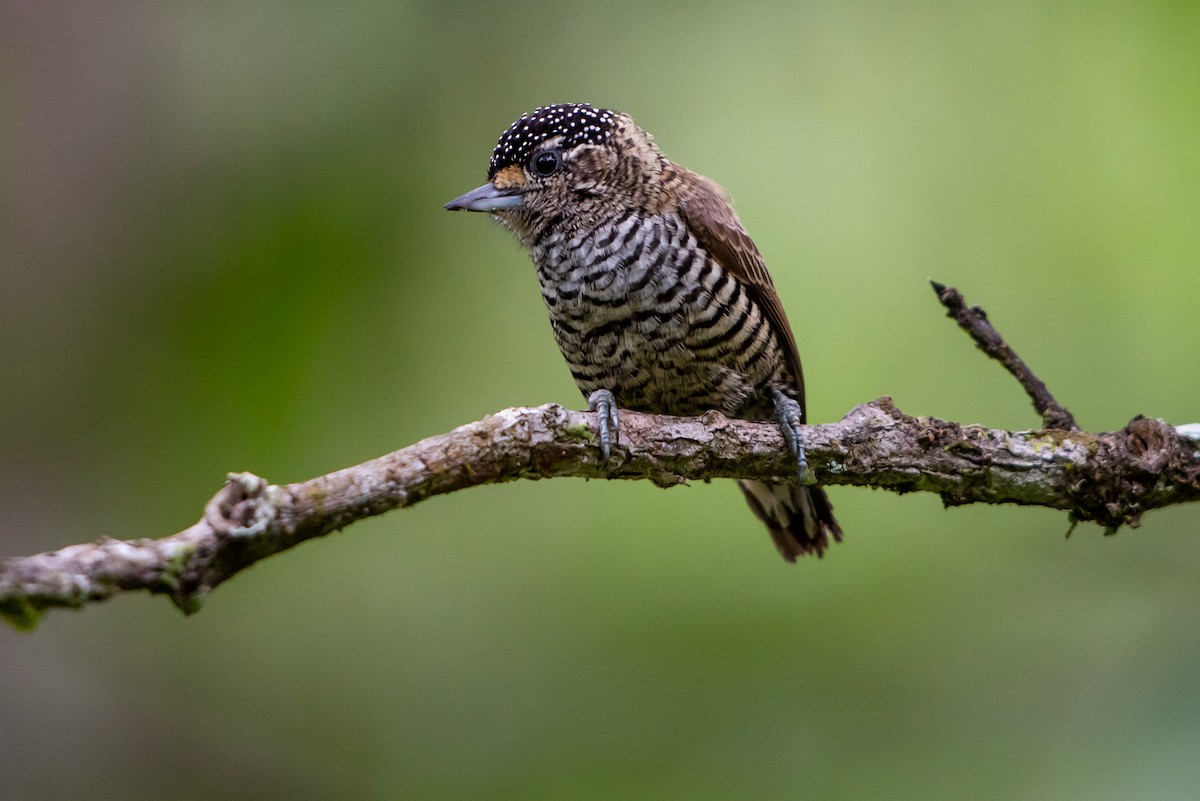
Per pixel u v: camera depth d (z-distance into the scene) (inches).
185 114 544.4
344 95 548.7
